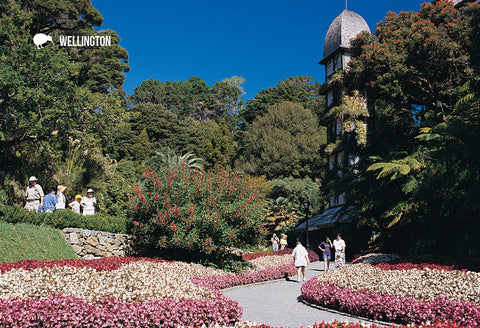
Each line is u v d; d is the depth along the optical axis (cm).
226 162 5097
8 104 1581
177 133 5666
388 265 1134
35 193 1279
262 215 1477
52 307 577
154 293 712
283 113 4641
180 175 1446
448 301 740
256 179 3691
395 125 2177
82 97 1744
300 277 1606
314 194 3600
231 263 1490
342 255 1647
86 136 1758
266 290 1302
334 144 2877
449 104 2002
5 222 1073
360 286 923
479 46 1590
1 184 1471
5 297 600
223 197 1431
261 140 4506
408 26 2205
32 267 834
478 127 1157
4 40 1691
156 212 1358
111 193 1703
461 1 2295
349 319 829
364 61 2228
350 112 2772
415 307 755
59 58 1673
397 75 2058
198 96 8431
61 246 1137
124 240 1422
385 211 1574
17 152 1526
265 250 2933
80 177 1766
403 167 1383
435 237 1413
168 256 1415
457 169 1259
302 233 3138
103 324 589
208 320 664
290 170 4241
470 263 1077
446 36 1953
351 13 3136
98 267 911
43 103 1622
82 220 1279
